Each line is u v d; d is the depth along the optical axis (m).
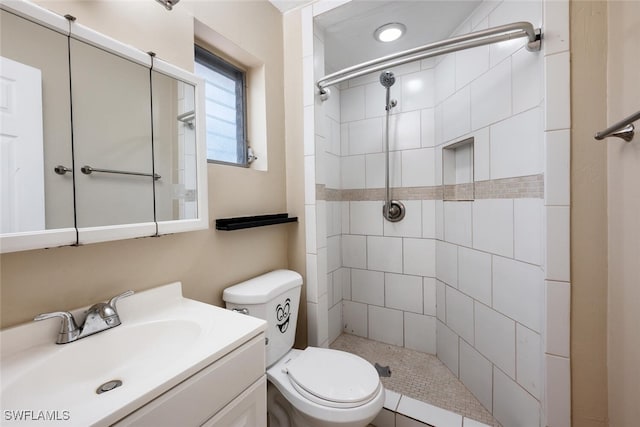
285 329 1.26
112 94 0.83
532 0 1.03
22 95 0.67
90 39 0.75
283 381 1.07
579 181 0.94
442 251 1.77
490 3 1.27
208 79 1.31
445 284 1.74
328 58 1.85
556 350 0.98
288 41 1.55
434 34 1.60
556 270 0.97
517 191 1.16
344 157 2.14
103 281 0.82
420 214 1.89
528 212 1.10
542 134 1.00
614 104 0.87
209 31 1.16
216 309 0.92
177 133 0.99
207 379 0.65
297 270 1.56
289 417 1.17
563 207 0.95
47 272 0.72
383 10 1.40
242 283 1.24
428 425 1.17
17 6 0.63
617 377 0.88
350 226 2.14
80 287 0.78
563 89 0.94
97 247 0.81
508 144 1.20
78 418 0.47
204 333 0.76
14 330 0.65
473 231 1.46
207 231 1.13
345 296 2.17
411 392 1.52
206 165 1.05
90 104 0.79
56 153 0.72
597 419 0.94
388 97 1.81
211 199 1.15
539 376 1.06
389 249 2.00
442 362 1.79
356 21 1.49
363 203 2.08
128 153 0.87
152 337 0.82
